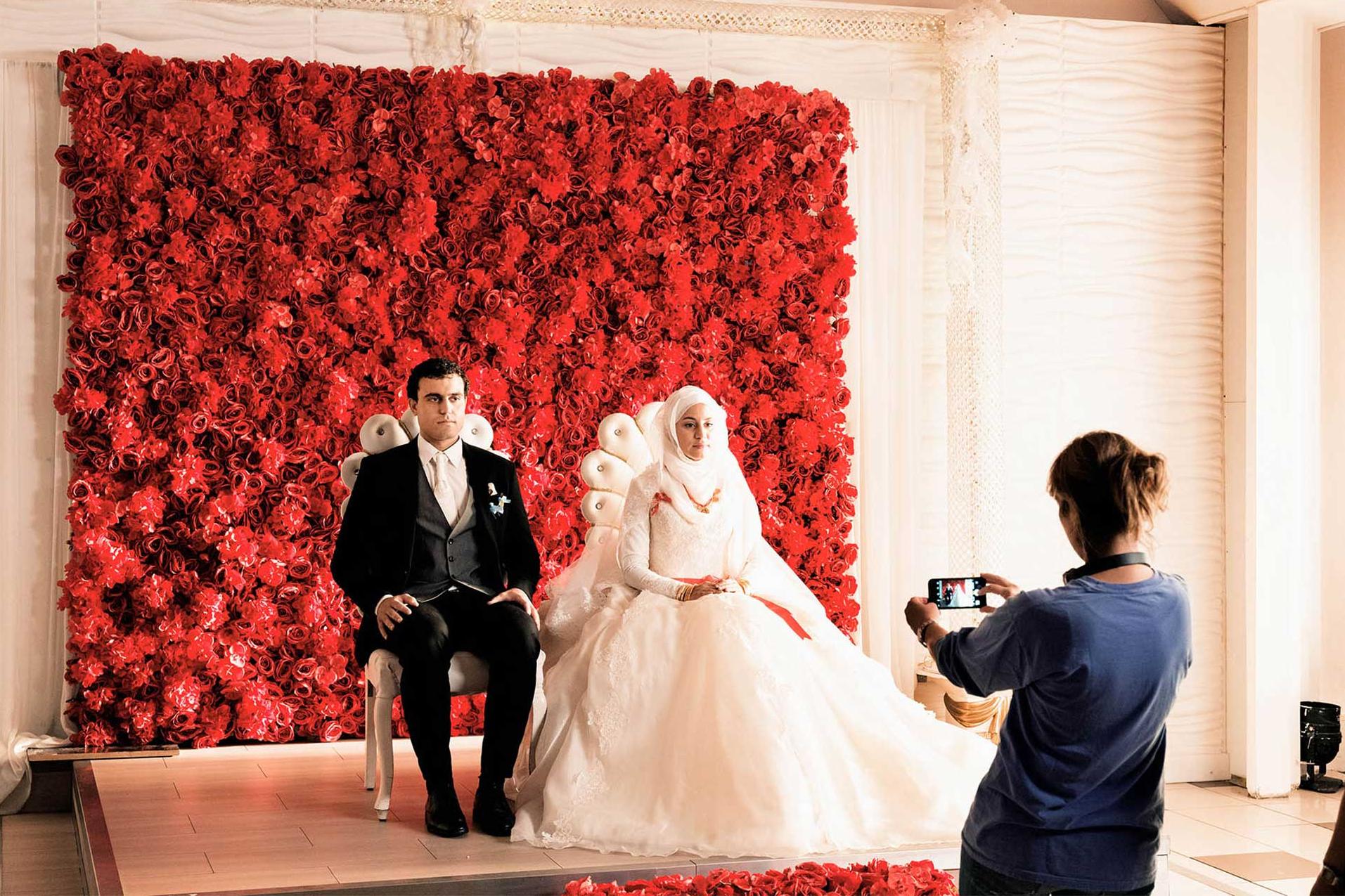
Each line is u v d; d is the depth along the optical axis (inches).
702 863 143.9
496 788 157.1
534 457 205.6
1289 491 222.2
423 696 157.1
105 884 134.5
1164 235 230.1
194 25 196.4
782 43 218.4
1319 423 228.4
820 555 215.0
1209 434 231.1
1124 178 228.5
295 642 198.5
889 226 222.1
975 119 213.8
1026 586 224.8
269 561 196.1
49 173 191.5
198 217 194.5
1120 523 87.3
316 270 197.0
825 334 216.4
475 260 203.5
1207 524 229.9
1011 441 224.1
